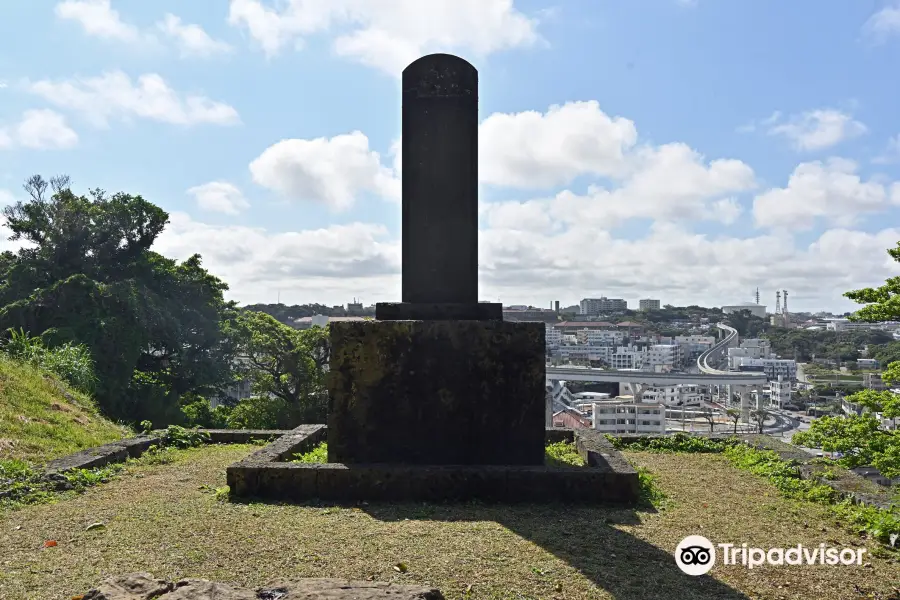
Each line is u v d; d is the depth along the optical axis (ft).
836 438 20.84
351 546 13.02
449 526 14.60
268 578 11.27
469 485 17.13
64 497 17.20
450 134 20.52
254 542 13.24
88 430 27.84
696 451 25.96
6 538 13.53
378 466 17.66
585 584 11.25
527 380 19.31
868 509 15.67
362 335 19.38
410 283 20.58
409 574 11.51
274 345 82.23
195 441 26.37
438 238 20.51
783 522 15.43
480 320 19.71
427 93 20.54
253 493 17.24
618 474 17.02
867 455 20.10
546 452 23.82
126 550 12.73
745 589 11.25
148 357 84.38
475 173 20.67
